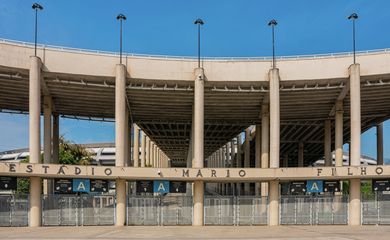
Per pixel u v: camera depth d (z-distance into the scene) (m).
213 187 107.75
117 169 33.31
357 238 22.78
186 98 42.56
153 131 66.00
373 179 34.53
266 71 37.50
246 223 34.44
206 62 37.47
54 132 50.34
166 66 37.22
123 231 27.88
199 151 35.81
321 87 38.50
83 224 33.38
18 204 32.62
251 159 85.25
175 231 27.98
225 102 43.97
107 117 53.44
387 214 33.97
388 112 49.56
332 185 35.44
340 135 41.97
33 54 35.22
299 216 34.72
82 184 34.25
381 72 36.09
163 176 33.62
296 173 33.88
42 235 24.95
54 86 39.00
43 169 32.06
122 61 36.84
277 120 36.19
